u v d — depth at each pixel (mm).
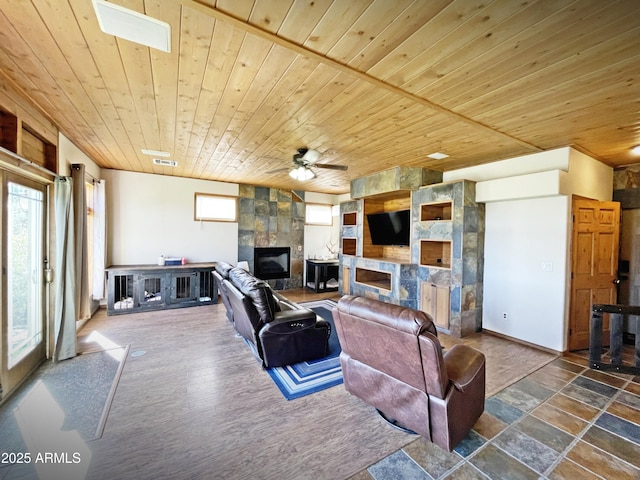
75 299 3256
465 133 3158
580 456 1884
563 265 3555
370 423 2178
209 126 3109
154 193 5648
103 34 1678
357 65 1945
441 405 1793
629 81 2074
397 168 4785
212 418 2199
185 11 1473
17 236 2609
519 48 1733
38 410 2262
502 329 4137
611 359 3129
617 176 4391
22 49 1822
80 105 2629
